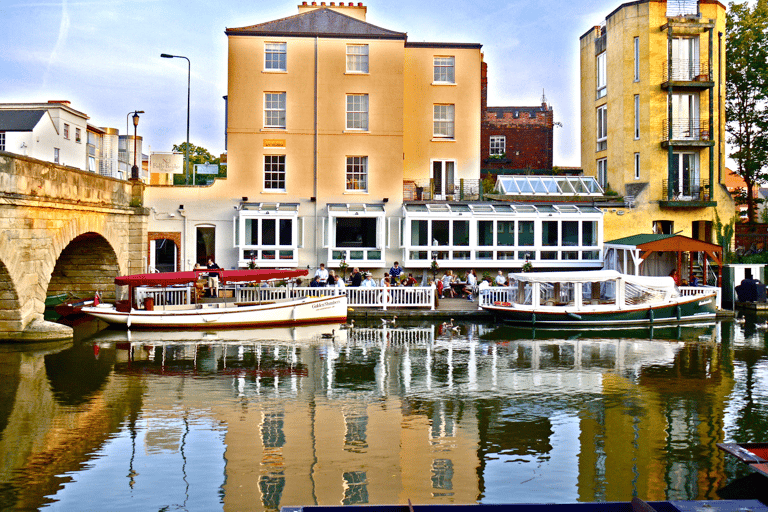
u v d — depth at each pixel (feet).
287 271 85.46
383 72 114.21
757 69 128.77
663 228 119.96
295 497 33.42
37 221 72.64
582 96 143.54
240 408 48.73
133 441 41.47
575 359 67.21
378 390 54.29
